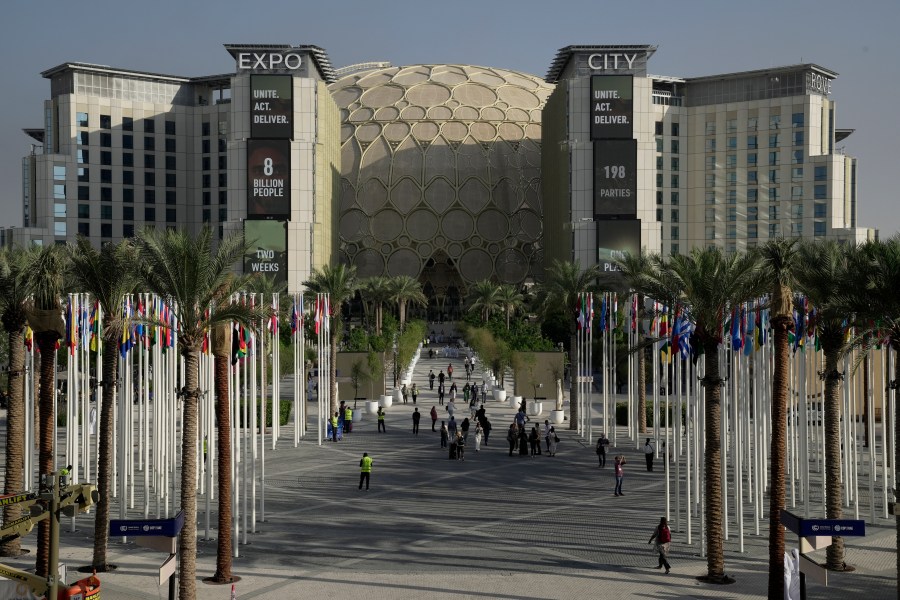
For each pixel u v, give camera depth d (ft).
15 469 102.37
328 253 400.88
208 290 84.69
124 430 112.47
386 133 497.05
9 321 103.50
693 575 91.86
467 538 105.91
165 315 112.16
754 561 98.27
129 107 458.91
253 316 87.25
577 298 192.75
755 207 442.91
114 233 455.22
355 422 208.85
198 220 469.16
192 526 81.66
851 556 100.42
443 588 86.63
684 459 160.25
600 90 348.59
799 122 433.89
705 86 459.73
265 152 353.51
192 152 469.98
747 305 112.98
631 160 348.79
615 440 183.62
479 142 498.69
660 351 158.10
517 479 141.69
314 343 278.05
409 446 175.32
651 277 104.37
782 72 440.86
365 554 98.99
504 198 497.05
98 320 120.98
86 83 456.04
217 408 90.53
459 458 160.04
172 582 75.72
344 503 124.16
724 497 115.24
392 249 491.31
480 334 295.69
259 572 92.22
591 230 351.05
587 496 129.70
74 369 121.19
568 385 273.75
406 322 437.99
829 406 97.19
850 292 86.63
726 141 447.01
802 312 114.93
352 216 490.08
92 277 96.27
